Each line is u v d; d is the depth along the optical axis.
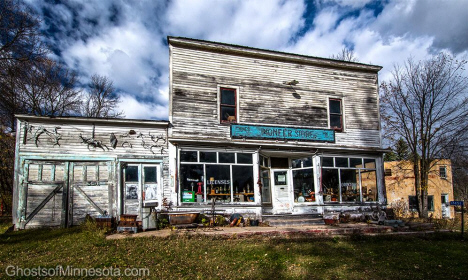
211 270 7.39
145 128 13.02
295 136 14.84
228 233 10.42
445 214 25.67
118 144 12.66
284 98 15.16
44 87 25.34
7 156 20.34
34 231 10.91
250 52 14.73
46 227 11.59
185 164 13.02
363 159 16.09
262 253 8.85
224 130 13.88
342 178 15.48
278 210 15.16
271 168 15.51
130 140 12.79
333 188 15.17
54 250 8.52
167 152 13.05
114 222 11.42
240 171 13.73
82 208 12.02
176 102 13.34
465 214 29.16
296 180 15.53
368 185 15.93
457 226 15.73
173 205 12.48
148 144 12.92
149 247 8.87
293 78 15.52
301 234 11.16
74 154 12.20
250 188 13.73
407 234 12.11
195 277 6.95
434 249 10.19
